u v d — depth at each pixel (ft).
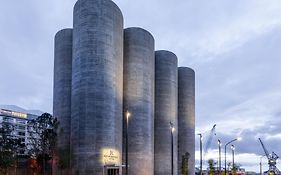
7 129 188.03
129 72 248.52
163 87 295.89
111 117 202.39
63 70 247.09
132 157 236.63
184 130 341.82
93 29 204.85
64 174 195.62
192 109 352.90
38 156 184.75
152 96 262.06
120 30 224.74
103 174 190.19
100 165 190.70
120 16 225.56
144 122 245.86
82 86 200.85
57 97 246.88
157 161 281.74
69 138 234.17
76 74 206.69
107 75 204.54
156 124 289.33
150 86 258.37
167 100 295.07
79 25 209.56
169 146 287.89
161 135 287.07
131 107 243.60
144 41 256.73
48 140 185.57
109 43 209.26
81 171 190.49
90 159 190.60
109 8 212.64
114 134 202.80
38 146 185.98
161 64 299.17
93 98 197.98
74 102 205.16
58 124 200.13
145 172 240.12
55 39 261.65
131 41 252.21
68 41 250.57
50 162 187.52
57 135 206.59
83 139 193.88
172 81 302.25
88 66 201.36
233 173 326.44
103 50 205.16
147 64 257.34
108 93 203.21
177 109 327.67
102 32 206.69
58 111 243.40
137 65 249.96
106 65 205.05
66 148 214.90
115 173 197.36
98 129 194.80
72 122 205.16
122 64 228.22
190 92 352.69
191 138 345.72
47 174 186.60
